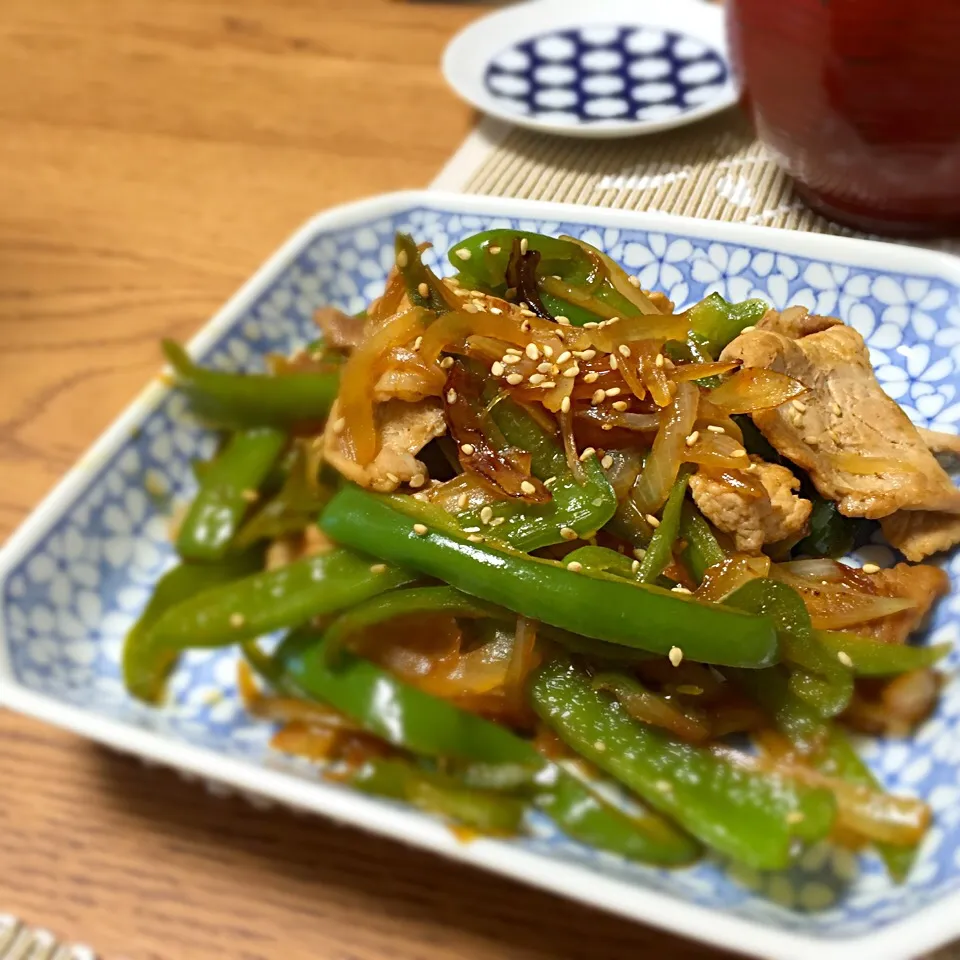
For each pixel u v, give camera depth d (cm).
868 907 17
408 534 20
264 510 23
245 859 18
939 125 23
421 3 45
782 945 15
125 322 29
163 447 24
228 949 17
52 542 22
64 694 20
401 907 18
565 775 19
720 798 18
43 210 33
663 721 19
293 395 24
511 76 35
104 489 23
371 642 21
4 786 20
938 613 20
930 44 22
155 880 18
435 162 33
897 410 22
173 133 36
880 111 23
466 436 21
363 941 17
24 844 19
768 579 19
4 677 20
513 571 19
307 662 21
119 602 23
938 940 15
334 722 20
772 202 29
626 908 16
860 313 24
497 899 18
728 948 15
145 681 21
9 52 43
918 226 26
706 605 18
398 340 21
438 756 19
